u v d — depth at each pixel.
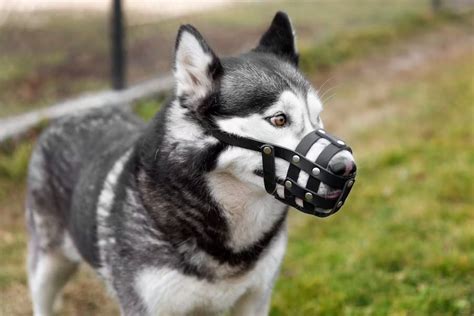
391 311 1.49
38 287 1.49
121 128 1.46
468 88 3.13
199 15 3.70
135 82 2.80
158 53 3.00
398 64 3.88
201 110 1.19
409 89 3.29
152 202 1.21
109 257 1.27
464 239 1.69
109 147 1.38
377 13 4.89
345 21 4.51
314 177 1.11
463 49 4.23
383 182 2.09
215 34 3.55
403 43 4.34
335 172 1.10
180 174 1.20
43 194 1.46
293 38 1.31
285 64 1.23
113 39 2.57
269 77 1.17
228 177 1.19
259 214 1.21
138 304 1.23
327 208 1.13
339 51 3.86
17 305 1.60
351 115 2.93
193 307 1.24
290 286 1.60
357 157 2.33
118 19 2.56
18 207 1.97
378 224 1.82
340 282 1.60
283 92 1.16
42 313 1.51
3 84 2.51
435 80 3.44
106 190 1.29
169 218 1.20
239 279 1.23
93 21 2.98
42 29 2.83
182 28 1.19
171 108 1.23
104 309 1.62
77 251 1.42
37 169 1.49
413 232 1.77
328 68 3.62
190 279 1.21
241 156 1.16
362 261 1.67
